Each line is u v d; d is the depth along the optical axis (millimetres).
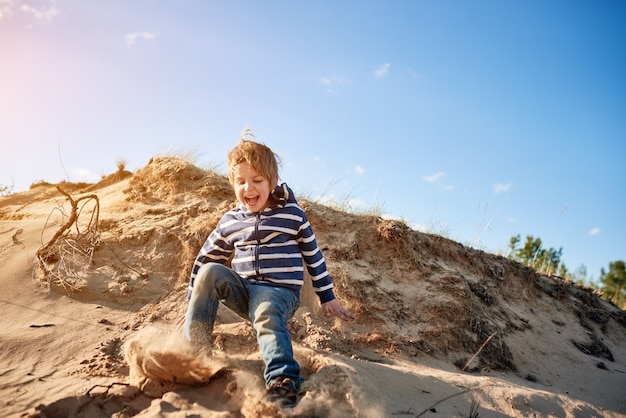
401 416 2498
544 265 6676
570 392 3779
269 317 2572
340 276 4047
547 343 4555
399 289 4246
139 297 3662
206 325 2650
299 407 2303
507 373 3861
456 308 4133
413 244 4691
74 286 3643
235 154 2984
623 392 3867
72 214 4027
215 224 4195
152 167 5422
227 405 2457
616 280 12961
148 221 4434
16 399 2408
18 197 6848
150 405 2479
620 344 5141
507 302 4934
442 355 3742
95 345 3070
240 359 2814
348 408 2385
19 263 3846
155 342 2668
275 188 3037
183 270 3918
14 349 2932
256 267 2846
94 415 2410
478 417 2738
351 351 3459
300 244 3031
